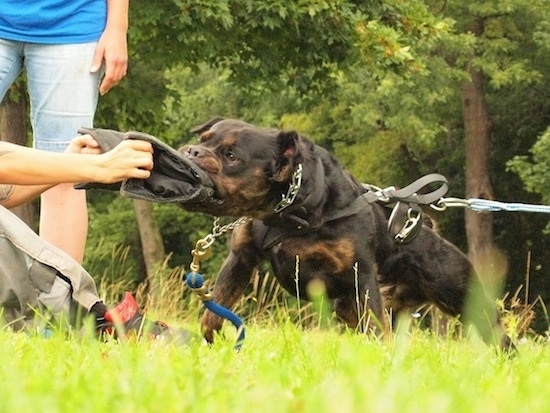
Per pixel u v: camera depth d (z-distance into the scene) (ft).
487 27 114.42
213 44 66.54
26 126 67.56
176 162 20.53
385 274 29.55
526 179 104.83
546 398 12.75
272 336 24.43
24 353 16.06
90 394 11.46
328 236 26.96
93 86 27.68
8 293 21.11
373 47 67.51
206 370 14.34
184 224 133.28
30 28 27.02
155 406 11.14
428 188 127.85
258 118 130.62
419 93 111.14
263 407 10.63
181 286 47.39
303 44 69.51
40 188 23.31
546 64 117.08
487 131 118.73
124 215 131.44
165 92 71.82
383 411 10.43
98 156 20.45
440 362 17.84
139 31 62.80
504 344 29.32
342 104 121.80
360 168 123.75
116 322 16.92
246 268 28.07
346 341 19.67
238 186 25.90
